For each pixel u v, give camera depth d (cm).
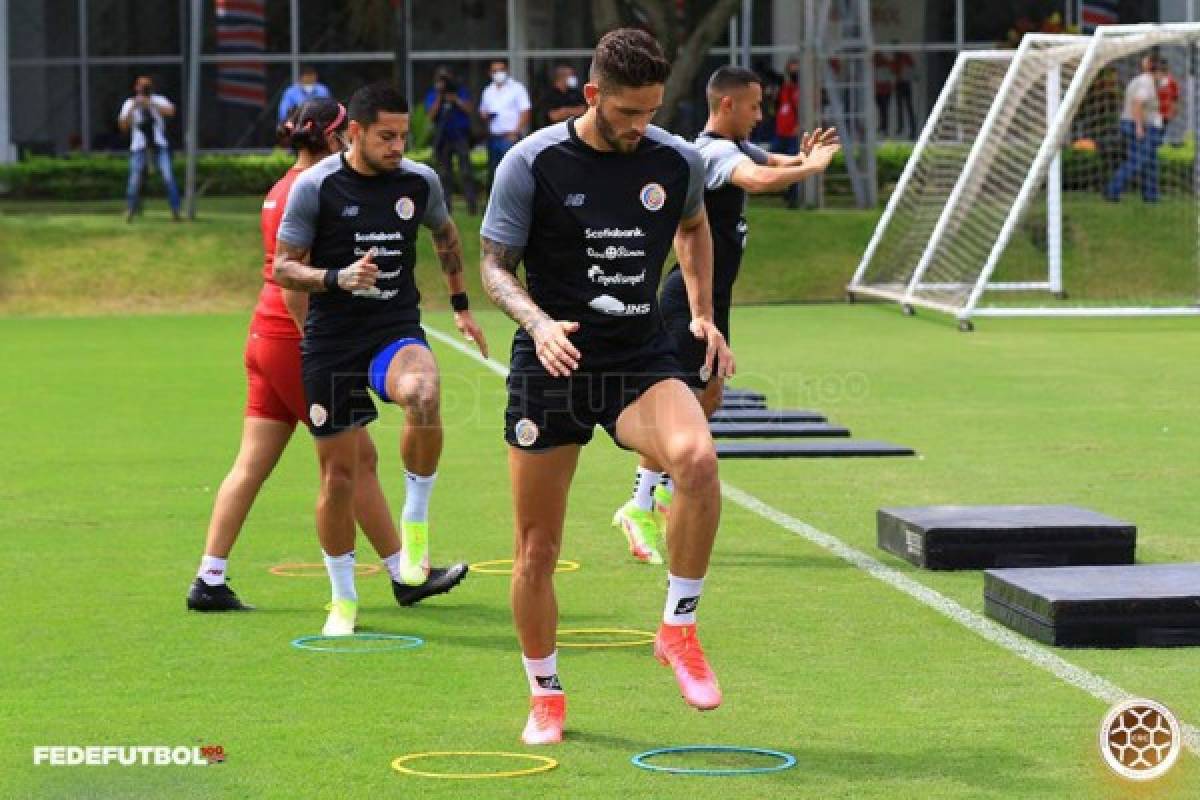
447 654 1391
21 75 7112
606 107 1104
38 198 6291
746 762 1101
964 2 6906
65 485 2177
